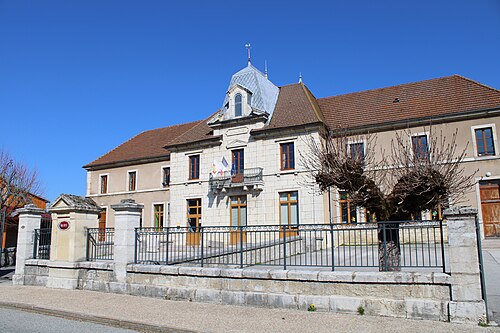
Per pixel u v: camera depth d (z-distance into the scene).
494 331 7.41
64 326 8.84
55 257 14.22
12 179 29.86
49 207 14.38
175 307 10.15
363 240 21.56
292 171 26.28
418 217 21.20
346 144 12.87
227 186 28.11
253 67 31.94
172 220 30.86
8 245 30.31
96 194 38.09
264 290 10.11
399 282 8.70
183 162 31.28
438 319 8.24
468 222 8.27
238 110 29.42
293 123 27.09
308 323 8.30
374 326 7.93
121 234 12.71
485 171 22.80
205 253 12.60
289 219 26.33
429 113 25.03
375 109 27.88
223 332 7.78
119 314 9.45
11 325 8.94
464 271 8.16
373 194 10.68
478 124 23.38
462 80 26.50
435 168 10.46
